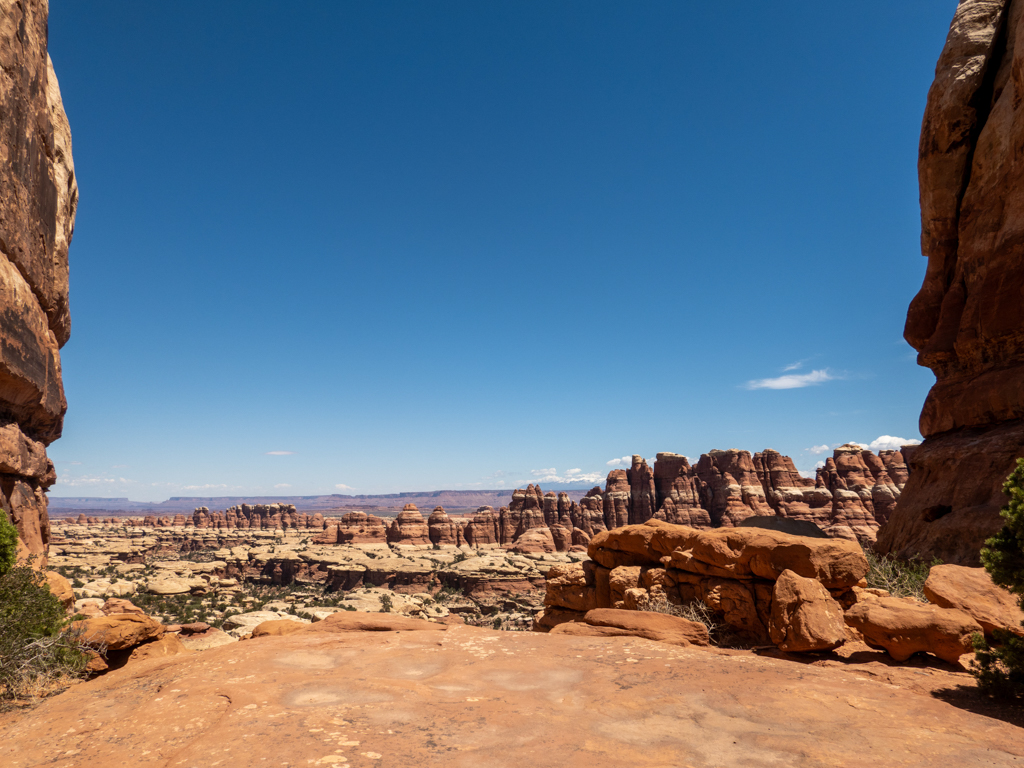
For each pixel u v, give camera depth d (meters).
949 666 8.11
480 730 5.57
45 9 17.42
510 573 102.88
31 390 16.97
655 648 9.16
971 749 5.12
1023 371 14.54
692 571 13.88
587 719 5.94
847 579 10.84
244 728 5.51
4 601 9.12
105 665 11.09
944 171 18.47
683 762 4.84
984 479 14.25
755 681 7.29
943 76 18.50
